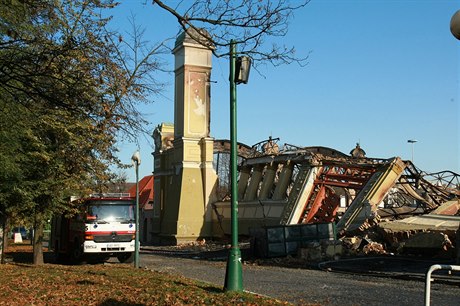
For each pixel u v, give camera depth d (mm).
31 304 11617
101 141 20469
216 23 11133
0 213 22969
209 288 13500
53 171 21281
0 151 17297
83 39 12445
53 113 16359
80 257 26094
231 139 12422
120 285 14500
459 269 6352
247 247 35000
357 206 33562
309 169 39250
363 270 19469
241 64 12031
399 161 34875
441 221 26781
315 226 27109
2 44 11602
